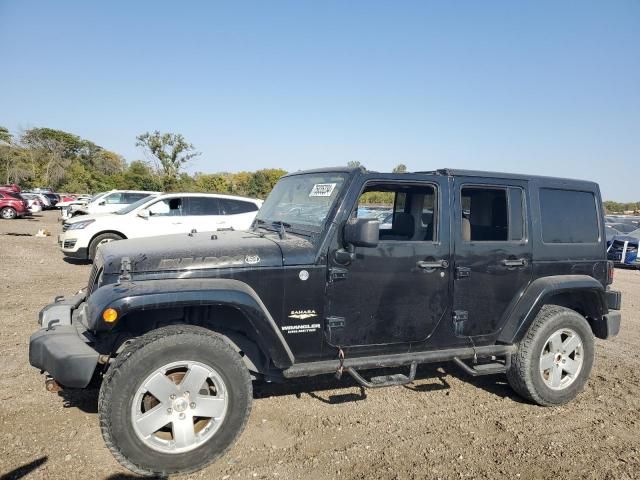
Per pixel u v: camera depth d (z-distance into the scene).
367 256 3.77
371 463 3.39
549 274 4.53
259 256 3.53
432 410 4.30
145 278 3.33
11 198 29.12
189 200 11.80
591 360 4.62
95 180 73.12
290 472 3.23
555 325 4.39
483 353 4.24
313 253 3.65
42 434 3.53
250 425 3.86
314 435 3.75
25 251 13.50
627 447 3.75
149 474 3.11
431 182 4.02
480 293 4.21
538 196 4.52
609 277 4.89
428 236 4.09
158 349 3.07
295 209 4.27
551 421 4.17
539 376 4.36
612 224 19.06
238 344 3.64
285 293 3.57
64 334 3.41
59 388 3.49
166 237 4.19
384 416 4.14
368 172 3.83
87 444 3.42
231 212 11.98
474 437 3.83
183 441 3.17
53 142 81.44
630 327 7.45
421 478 3.23
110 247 3.82
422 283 3.97
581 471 3.39
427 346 4.09
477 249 4.17
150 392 3.08
